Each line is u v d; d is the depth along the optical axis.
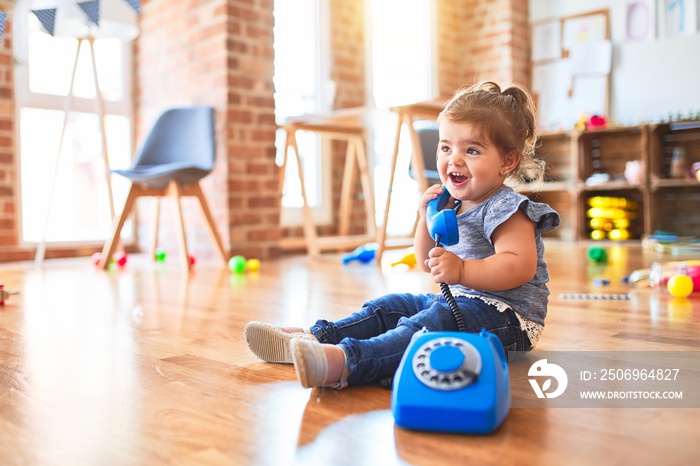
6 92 3.72
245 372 1.23
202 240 3.81
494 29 5.49
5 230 3.73
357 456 0.82
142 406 1.03
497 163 1.19
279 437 0.89
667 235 4.52
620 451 0.83
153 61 4.19
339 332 1.26
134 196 3.32
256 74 3.78
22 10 3.82
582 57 5.32
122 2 3.44
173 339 1.54
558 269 2.99
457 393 0.89
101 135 3.65
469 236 1.22
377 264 3.39
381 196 5.09
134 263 3.62
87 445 0.87
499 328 1.19
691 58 4.91
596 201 4.95
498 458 0.81
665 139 4.93
